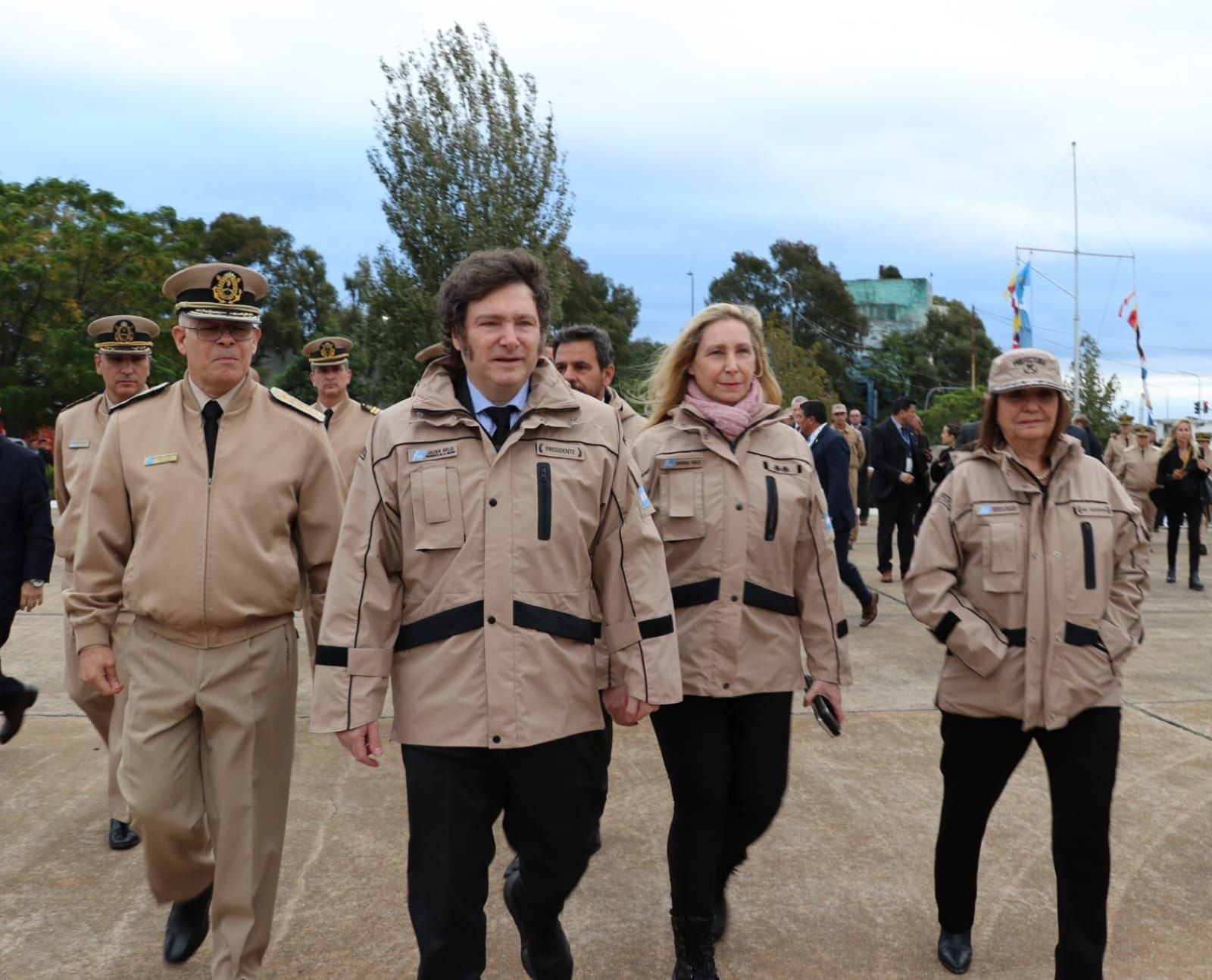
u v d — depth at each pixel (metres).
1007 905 3.44
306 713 5.53
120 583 2.93
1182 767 4.80
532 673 2.38
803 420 7.92
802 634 3.08
